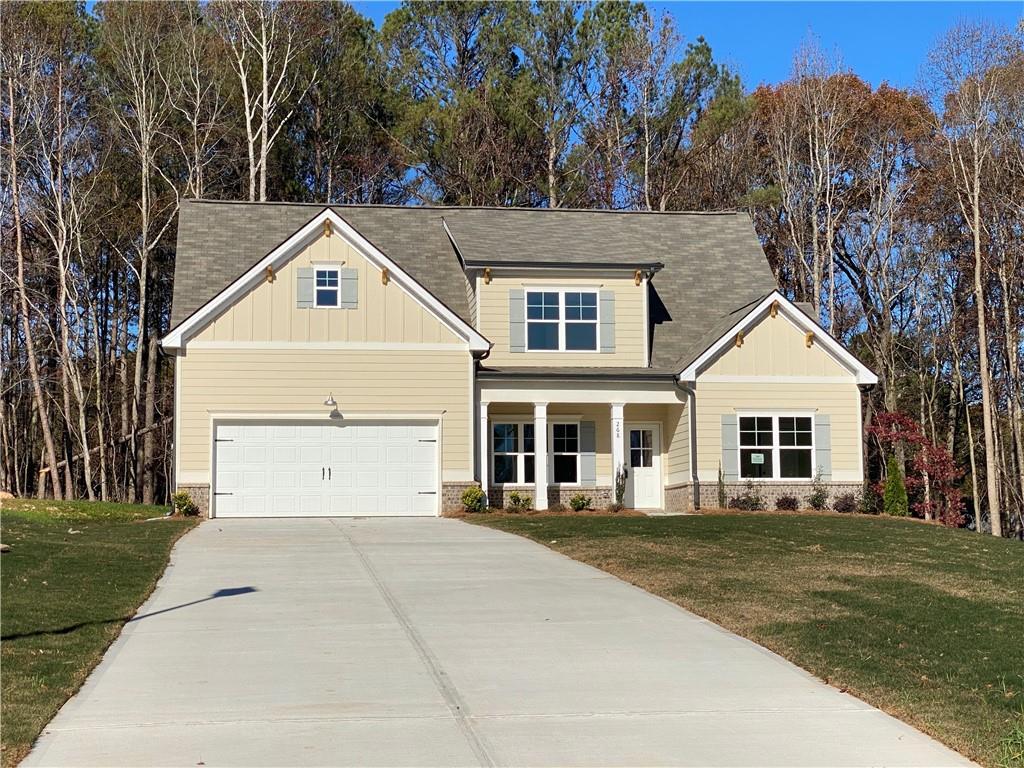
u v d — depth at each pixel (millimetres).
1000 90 40719
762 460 30312
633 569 17969
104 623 13484
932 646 12867
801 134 48188
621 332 31312
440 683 11008
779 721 9906
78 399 42094
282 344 28125
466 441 28688
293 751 8891
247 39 46188
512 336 30812
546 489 30359
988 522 48625
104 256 46625
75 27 44844
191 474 27578
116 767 8492
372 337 28469
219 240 31906
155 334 46844
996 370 47531
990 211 43719
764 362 30531
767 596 15734
